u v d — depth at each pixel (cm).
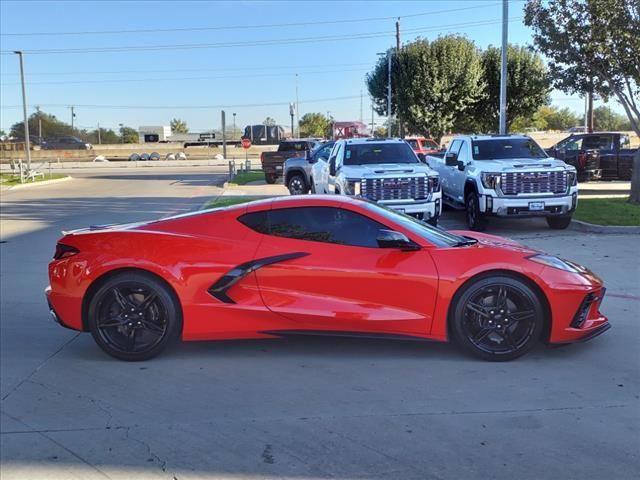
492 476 333
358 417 409
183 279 512
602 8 1416
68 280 522
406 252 509
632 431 383
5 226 1497
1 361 534
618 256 956
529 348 505
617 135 2320
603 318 534
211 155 6384
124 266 511
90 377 493
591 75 1528
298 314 506
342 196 559
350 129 5528
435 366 501
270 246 515
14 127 11731
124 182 3300
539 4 1529
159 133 8175
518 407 420
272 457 358
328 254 511
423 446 368
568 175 1188
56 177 3791
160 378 488
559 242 1102
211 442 378
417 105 3856
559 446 365
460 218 1519
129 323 520
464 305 500
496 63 3862
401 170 1148
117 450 371
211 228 526
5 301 755
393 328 507
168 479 337
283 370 499
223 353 543
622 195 1872
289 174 2073
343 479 333
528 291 498
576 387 454
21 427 405
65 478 340
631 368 491
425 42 3884
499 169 1188
